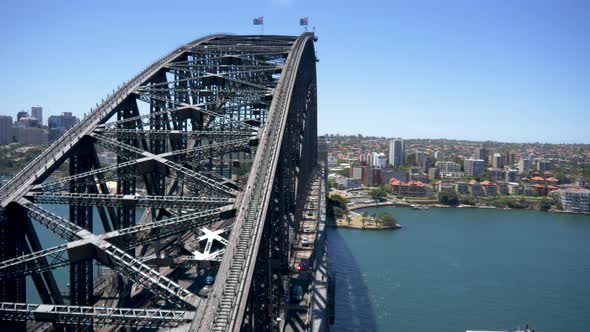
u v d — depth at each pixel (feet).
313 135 397.80
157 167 135.64
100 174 138.62
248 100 190.60
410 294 349.61
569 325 302.45
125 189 147.84
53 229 109.60
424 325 296.92
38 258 101.65
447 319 306.76
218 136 151.74
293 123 196.03
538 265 437.58
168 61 216.95
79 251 102.99
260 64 236.22
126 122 161.79
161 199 120.88
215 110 192.85
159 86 203.62
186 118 173.37
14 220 114.11
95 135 146.61
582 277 400.47
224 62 237.25
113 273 147.43
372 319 302.86
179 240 159.74
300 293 210.79
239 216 114.21
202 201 120.06
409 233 598.34
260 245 112.16
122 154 144.87
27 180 125.70
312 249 269.03
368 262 436.76
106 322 92.07
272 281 133.18
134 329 138.10
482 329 294.05
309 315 192.44
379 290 357.20
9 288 109.81
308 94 298.76
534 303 337.72
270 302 122.01
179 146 176.45
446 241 545.44
